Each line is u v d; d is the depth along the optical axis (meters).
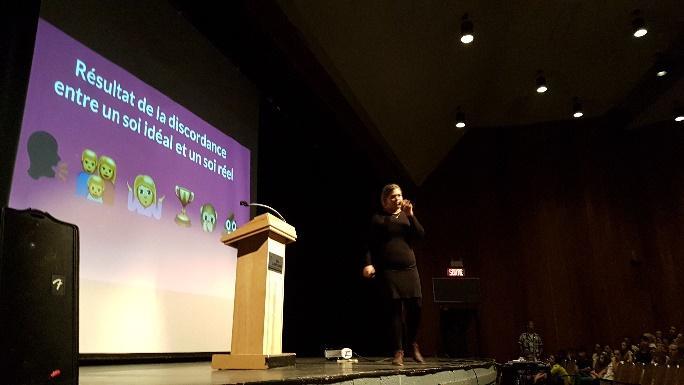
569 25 6.56
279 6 4.23
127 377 1.94
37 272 1.45
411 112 7.01
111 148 3.29
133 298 3.30
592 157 9.04
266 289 2.37
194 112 4.21
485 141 9.48
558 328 8.42
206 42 4.50
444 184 9.35
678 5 6.14
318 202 6.54
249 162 4.94
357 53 5.22
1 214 1.40
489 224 9.12
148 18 3.82
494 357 8.45
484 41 6.59
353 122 6.00
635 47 7.03
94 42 3.28
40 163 2.79
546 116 9.18
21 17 2.76
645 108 8.29
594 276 8.52
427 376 2.69
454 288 8.05
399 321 2.98
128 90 3.52
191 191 4.02
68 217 2.91
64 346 1.48
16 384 1.33
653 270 8.27
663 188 8.48
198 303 3.91
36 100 2.82
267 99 5.44
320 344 6.24
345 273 6.89
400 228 3.07
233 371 2.18
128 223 3.35
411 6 5.12
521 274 8.83
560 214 8.95
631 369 6.15
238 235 2.47
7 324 1.35
